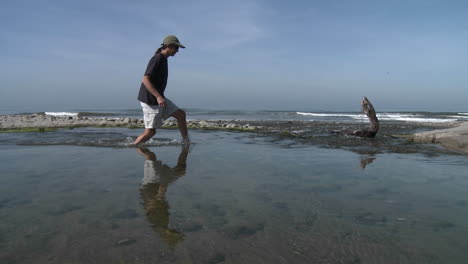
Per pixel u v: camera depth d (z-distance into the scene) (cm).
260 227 181
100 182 269
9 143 524
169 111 550
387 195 249
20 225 175
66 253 145
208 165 354
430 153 479
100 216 190
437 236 174
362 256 151
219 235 169
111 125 966
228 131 845
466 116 2978
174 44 544
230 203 221
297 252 153
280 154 447
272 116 2850
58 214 192
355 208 217
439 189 268
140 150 465
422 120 2253
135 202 218
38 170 313
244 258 146
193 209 207
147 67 535
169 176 296
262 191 252
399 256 152
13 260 138
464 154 470
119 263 138
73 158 387
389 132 959
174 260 142
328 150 496
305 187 267
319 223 189
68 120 1212
